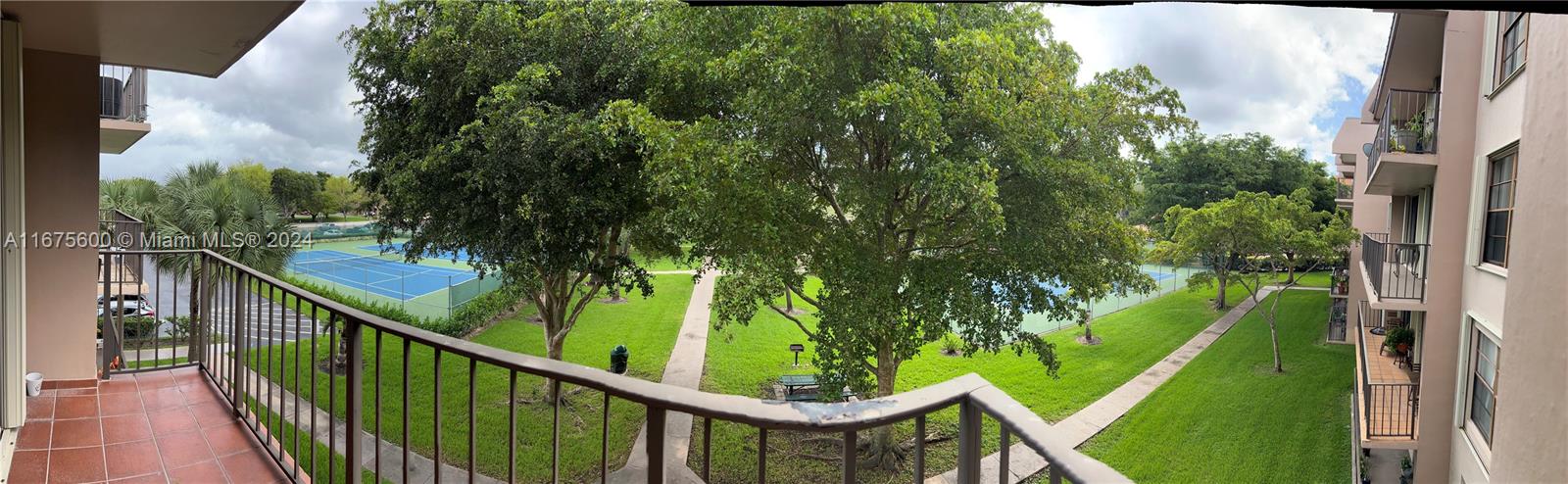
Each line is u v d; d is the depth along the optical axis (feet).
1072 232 39.37
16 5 11.60
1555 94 9.40
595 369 4.81
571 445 41.75
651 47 41.57
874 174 38.04
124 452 9.93
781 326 81.15
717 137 36.09
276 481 9.10
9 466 9.30
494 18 40.93
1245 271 77.51
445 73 41.88
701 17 37.58
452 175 41.04
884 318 36.37
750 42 35.04
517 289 45.96
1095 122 40.42
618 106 36.01
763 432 3.98
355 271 110.93
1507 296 10.79
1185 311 98.07
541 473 37.45
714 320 83.71
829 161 40.86
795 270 38.42
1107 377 66.95
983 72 32.76
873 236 40.01
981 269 38.65
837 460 41.63
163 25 13.07
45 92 14.05
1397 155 27.45
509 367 5.29
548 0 41.55
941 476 40.01
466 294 76.38
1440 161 25.99
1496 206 22.54
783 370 62.64
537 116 37.27
